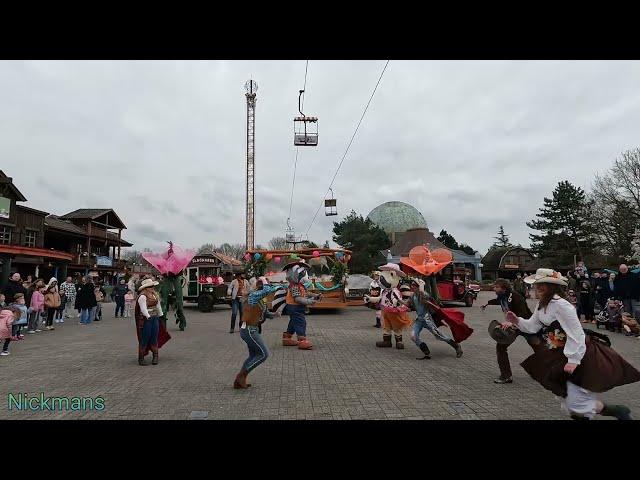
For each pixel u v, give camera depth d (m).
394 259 45.41
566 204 48.06
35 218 36.44
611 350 4.05
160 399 5.62
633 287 12.18
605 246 43.56
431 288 9.83
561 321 4.00
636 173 38.69
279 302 9.95
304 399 5.60
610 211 41.69
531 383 6.45
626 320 11.91
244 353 9.23
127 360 8.46
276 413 5.02
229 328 14.06
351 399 5.59
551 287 4.22
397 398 5.63
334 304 19.78
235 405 5.35
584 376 3.89
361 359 8.46
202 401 5.52
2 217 32.53
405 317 9.72
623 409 3.97
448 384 6.39
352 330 13.45
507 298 6.62
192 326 14.65
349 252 20.41
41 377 6.96
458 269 35.09
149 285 8.10
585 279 15.02
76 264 41.84
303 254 20.20
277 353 9.16
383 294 9.96
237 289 12.77
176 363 8.13
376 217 70.38
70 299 18.53
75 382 6.60
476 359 8.48
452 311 8.59
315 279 19.92
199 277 22.61
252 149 57.78
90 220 45.12
